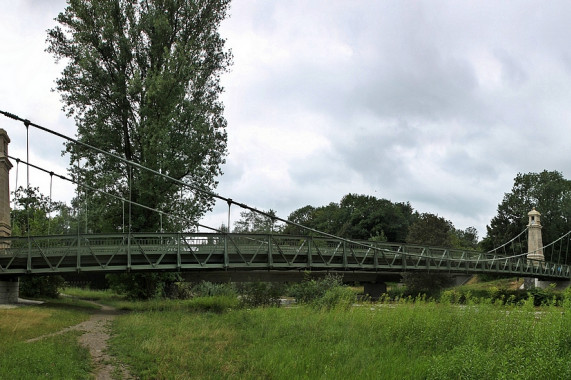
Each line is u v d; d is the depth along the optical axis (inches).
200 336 645.3
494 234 3312.0
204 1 1561.3
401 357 495.8
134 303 1307.8
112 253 1181.7
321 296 1134.4
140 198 1396.4
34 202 2561.5
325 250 1460.4
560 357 452.8
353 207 4106.8
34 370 428.5
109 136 1443.2
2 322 731.4
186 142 1445.6
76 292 1877.5
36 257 1168.2
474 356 431.2
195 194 1493.6
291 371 455.2
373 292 1972.2
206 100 1583.4
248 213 3070.9
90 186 1393.9
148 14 1467.8
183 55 1450.5
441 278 1962.4
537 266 2407.7
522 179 3385.8
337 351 516.7
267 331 677.9
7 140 1274.6
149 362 500.4
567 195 3265.3
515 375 385.7
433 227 2338.8
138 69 1445.6
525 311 576.7
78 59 1446.9
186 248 1224.8
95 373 464.1
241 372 467.5
